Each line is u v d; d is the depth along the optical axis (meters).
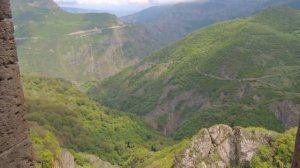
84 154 97.50
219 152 48.59
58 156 61.44
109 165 97.56
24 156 11.80
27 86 137.00
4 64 11.09
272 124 121.69
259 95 146.00
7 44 11.12
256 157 47.44
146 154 102.31
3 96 11.15
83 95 151.62
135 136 123.44
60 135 98.31
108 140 115.06
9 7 11.10
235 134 49.69
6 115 11.25
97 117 126.06
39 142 61.62
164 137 132.50
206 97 168.12
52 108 112.75
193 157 48.06
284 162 46.25
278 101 133.62
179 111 171.38
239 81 165.75
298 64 182.62
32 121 96.62
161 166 59.66
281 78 162.25
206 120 134.00
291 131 48.94
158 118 170.12
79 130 109.75
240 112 131.88
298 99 133.50
